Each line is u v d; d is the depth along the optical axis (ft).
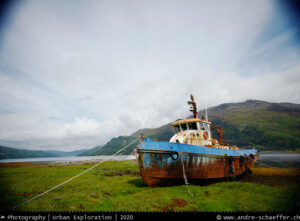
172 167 51.72
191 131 65.92
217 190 48.47
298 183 59.21
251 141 634.02
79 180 73.51
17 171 114.21
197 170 55.16
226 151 68.39
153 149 51.16
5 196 46.47
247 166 84.12
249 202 37.70
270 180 67.46
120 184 62.34
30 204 38.83
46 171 111.14
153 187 53.11
